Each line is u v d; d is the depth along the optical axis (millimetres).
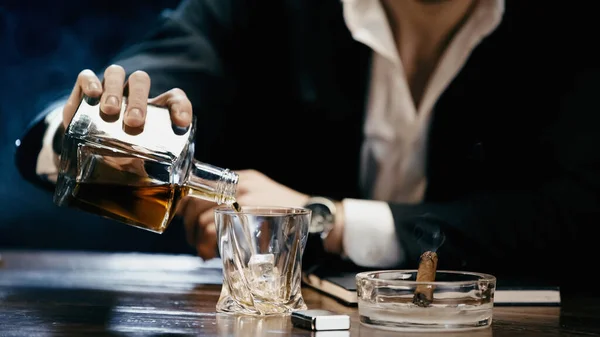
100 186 1200
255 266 1182
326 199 1596
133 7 2932
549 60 1803
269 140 1949
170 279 1485
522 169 1819
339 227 1579
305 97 1898
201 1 1934
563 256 1679
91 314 1200
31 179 1593
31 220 3006
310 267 1524
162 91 1831
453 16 1821
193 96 1869
